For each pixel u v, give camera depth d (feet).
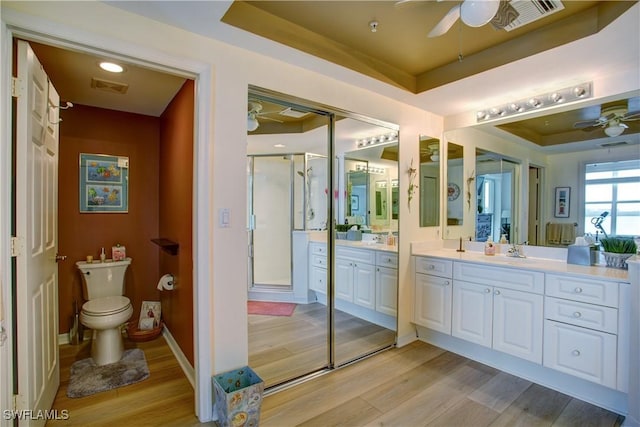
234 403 5.67
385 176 9.77
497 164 9.90
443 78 8.36
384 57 7.91
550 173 8.85
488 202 10.11
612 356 6.33
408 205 10.13
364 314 9.66
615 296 6.29
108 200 10.49
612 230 7.85
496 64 7.28
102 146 10.38
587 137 8.24
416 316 10.00
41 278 5.84
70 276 9.94
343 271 9.28
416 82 9.00
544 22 6.40
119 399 6.91
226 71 6.39
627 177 7.61
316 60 7.08
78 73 7.70
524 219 9.34
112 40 5.22
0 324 4.33
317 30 6.79
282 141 8.46
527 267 7.56
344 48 7.39
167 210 9.96
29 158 5.11
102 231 10.41
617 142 7.76
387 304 9.93
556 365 7.08
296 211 8.84
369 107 8.84
